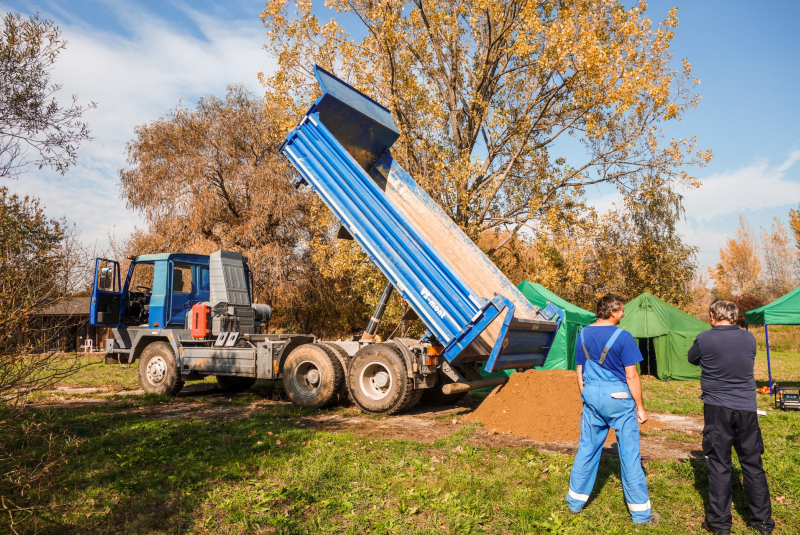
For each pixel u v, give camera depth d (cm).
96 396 1077
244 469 520
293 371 956
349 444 627
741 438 391
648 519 396
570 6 1950
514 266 2270
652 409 988
